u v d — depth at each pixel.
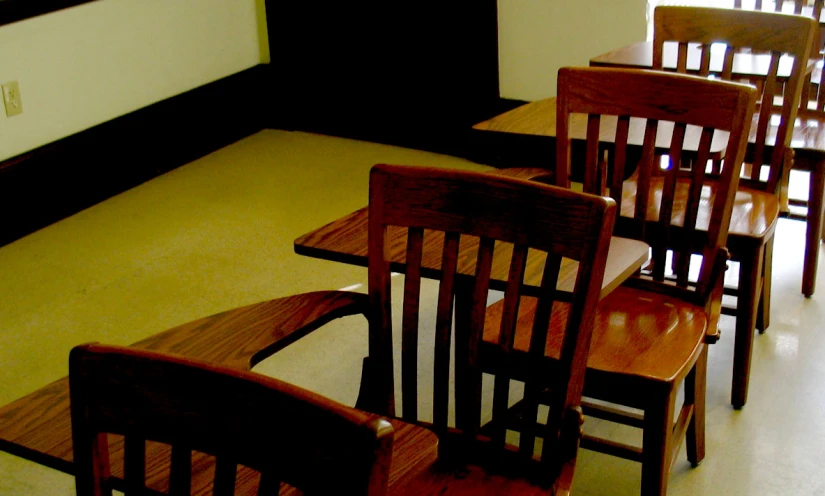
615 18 3.78
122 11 3.80
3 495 2.07
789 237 3.22
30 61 3.43
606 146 2.12
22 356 2.63
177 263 3.20
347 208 3.63
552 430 1.29
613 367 1.65
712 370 2.49
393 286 2.98
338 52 4.34
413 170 1.33
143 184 3.97
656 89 1.81
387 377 1.46
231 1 4.39
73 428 0.94
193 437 0.87
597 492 2.02
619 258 1.54
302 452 0.79
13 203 3.41
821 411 2.30
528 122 2.32
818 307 2.78
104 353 0.91
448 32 4.03
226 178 4.01
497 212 1.28
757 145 2.37
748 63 2.64
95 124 3.78
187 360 0.87
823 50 3.00
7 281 3.10
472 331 1.33
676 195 2.32
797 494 2.01
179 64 4.16
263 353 1.39
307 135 4.57
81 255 3.29
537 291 1.47
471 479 1.36
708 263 1.84
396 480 1.08
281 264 3.17
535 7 3.92
